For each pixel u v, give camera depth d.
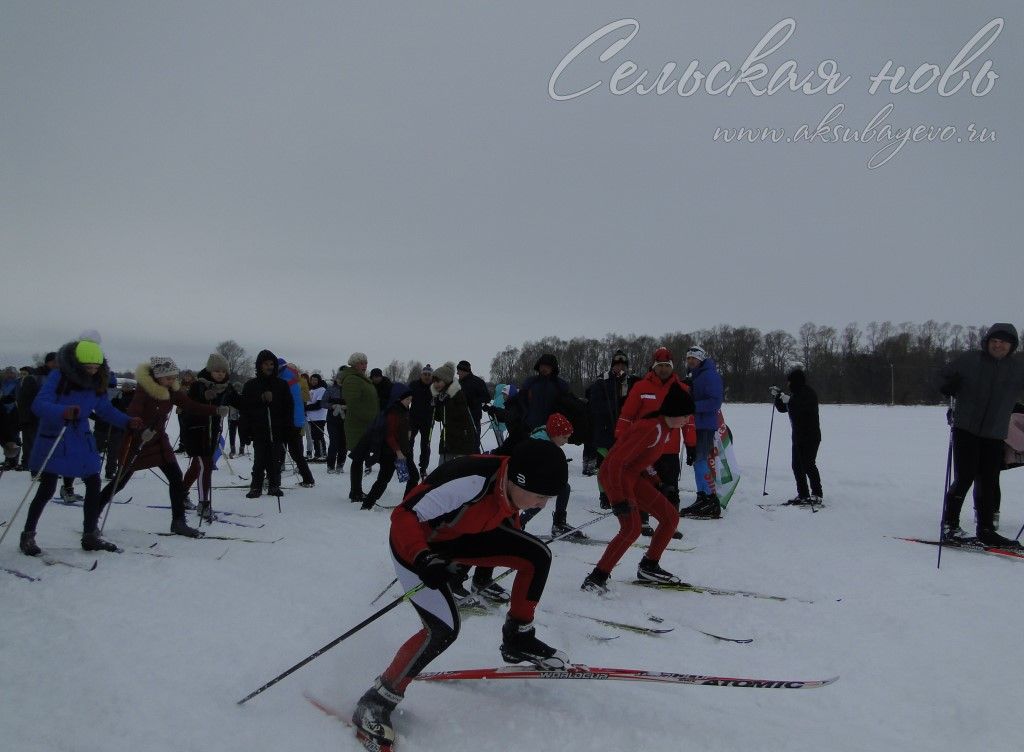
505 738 2.61
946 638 3.63
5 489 7.86
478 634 3.67
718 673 3.25
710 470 6.87
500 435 8.49
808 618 3.99
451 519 2.91
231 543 5.31
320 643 3.41
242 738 2.51
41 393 4.56
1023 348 36.09
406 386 7.02
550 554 3.07
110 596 3.87
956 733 2.70
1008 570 4.88
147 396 5.33
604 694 3.01
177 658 3.13
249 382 7.51
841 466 11.05
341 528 6.07
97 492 4.83
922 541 5.70
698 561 5.21
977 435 5.49
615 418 7.44
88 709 2.63
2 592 3.88
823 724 2.79
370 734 2.51
